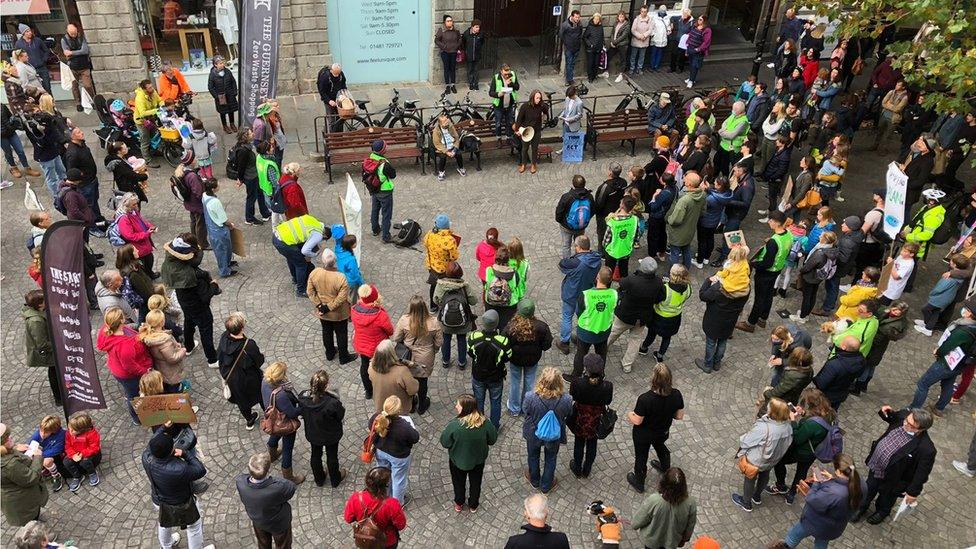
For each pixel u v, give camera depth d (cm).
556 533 674
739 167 1273
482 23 2130
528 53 2127
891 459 807
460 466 801
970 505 909
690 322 1190
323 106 1847
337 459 869
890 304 1155
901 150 1669
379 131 1547
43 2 1664
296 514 862
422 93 1934
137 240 1142
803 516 773
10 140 1463
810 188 1338
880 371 1115
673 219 1209
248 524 855
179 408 791
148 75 1809
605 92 1969
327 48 1864
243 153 1323
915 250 1120
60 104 1792
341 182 1555
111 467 918
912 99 1680
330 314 1014
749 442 821
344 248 1078
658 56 2044
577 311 1011
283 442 856
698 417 1017
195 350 1097
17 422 980
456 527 855
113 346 890
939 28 1169
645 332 1152
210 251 1323
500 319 1028
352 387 1042
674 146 1449
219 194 1499
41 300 934
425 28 1936
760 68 2112
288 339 1128
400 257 1319
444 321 984
